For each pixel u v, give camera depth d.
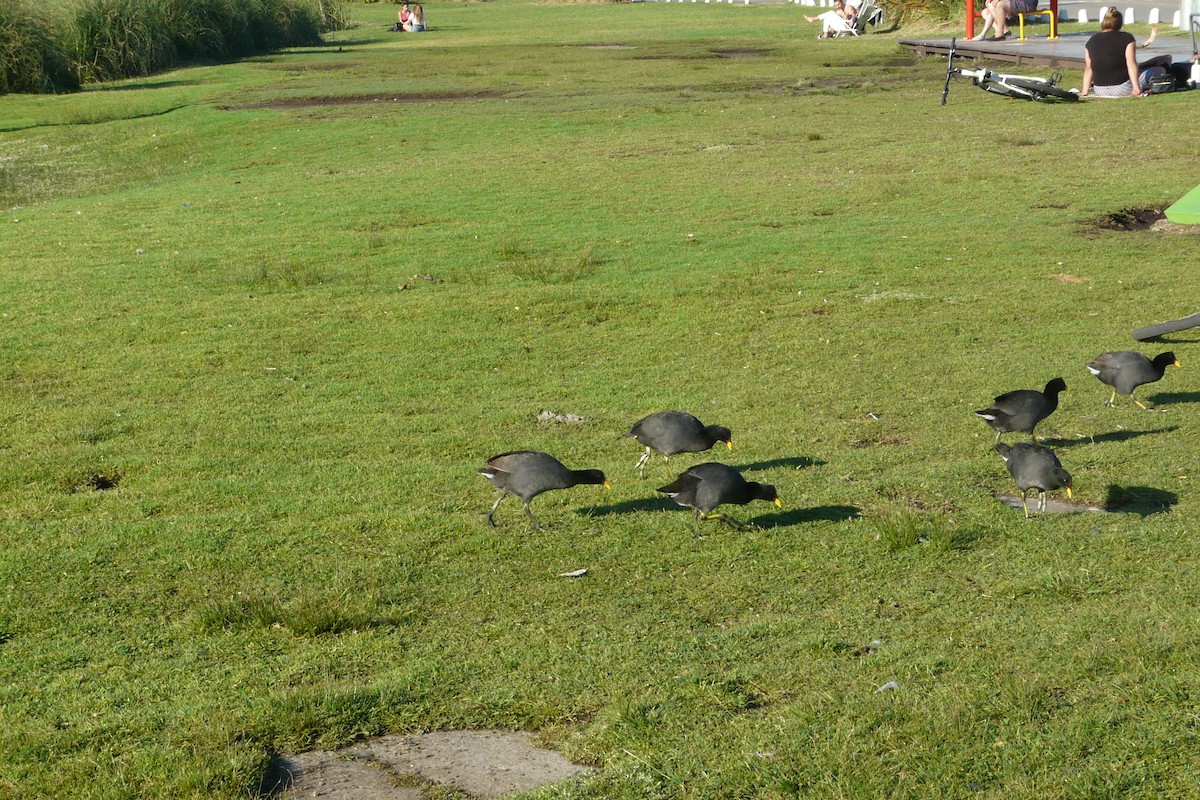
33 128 33.91
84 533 8.23
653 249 17.16
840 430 10.01
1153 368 9.91
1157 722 5.09
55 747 5.38
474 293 15.24
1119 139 23.16
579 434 10.22
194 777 5.01
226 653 6.38
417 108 33.62
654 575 7.23
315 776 5.15
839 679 5.70
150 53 48.00
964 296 14.28
